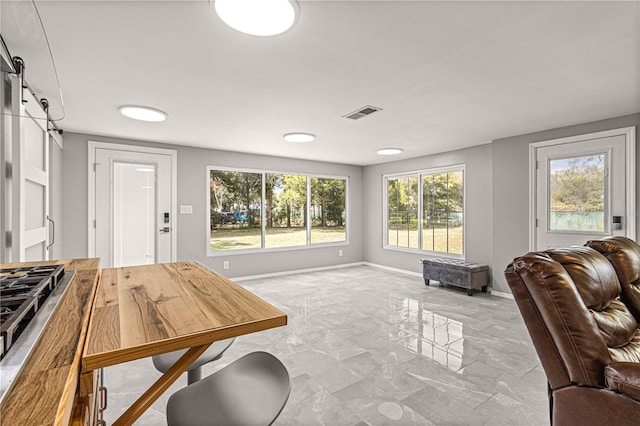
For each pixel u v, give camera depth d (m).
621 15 1.70
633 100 2.97
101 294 1.05
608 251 1.77
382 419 1.86
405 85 2.63
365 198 7.18
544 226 4.04
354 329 3.27
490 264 4.80
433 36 1.91
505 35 1.90
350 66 2.29
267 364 1.06
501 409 1.95
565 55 2.13
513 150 4.35
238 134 4.26
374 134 4.25
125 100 2.96
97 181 4.32
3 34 1.38
